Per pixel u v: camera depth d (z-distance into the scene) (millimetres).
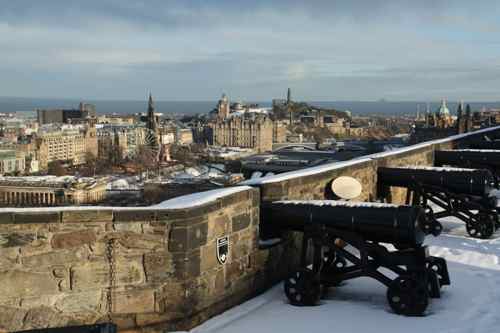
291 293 7258
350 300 7297
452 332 6074
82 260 6066
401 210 6910
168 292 6363
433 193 10961
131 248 6219
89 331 5215
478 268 8438
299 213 7523
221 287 7027
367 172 11203
